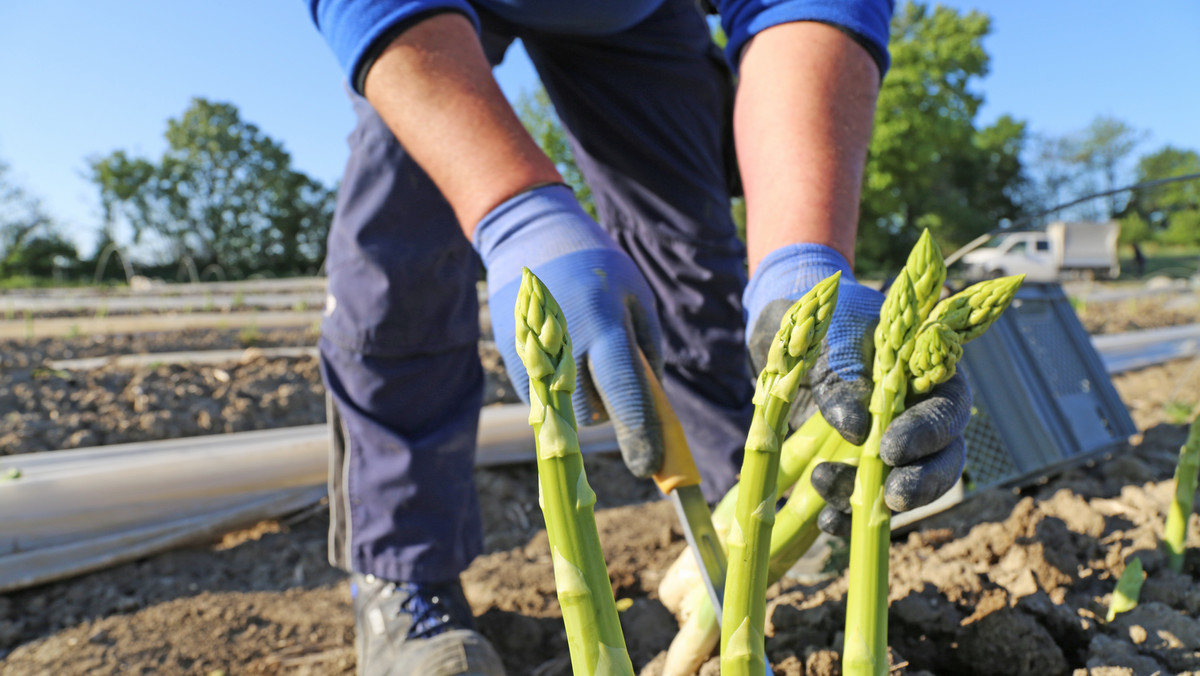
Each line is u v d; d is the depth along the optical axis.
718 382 1.91
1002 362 2.18
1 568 2.13
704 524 0.94
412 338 1.60
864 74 1.15
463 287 1.66
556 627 1.84
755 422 0.66
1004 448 2.07
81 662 1.75
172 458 2.51
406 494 1.58
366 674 1.55
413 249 1.55
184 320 8.15
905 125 23.53
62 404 3.60
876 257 27.17
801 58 1.13
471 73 1.11
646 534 2.34
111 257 35.94
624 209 1.87
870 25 1.16
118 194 41.16
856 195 1.09
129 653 1.79
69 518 2.30
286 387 3.99
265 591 2.13
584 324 0.97
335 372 1.65
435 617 1.57
